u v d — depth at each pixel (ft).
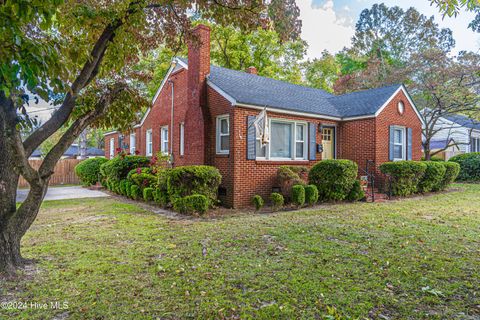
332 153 42.39
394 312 9.71
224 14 17.44
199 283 11.82
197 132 34.91
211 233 19.72
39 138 12.86
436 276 12.48
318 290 11.21
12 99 11.37
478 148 82.84
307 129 37.68
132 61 18.93
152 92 69.62
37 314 9.45
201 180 28.27
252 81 41.81
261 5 17.40
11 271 12.49
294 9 19.69
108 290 11.17
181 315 9.47
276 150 35.09
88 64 13.65
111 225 22.44
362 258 14.67
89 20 14.14
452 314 9.57
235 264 13.93
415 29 104.06
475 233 19.42
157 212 28.40
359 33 115.34
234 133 31.07
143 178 35.58
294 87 48.47
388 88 44.60
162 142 47.14
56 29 14.64
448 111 63.36
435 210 28.09
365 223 22.47
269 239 18.17
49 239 18.35
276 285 11.65
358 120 40.45
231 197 31.07
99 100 14.96
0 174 12.33
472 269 13.23
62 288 11.29
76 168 58.70
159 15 17.31
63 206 32.12
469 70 57.82
